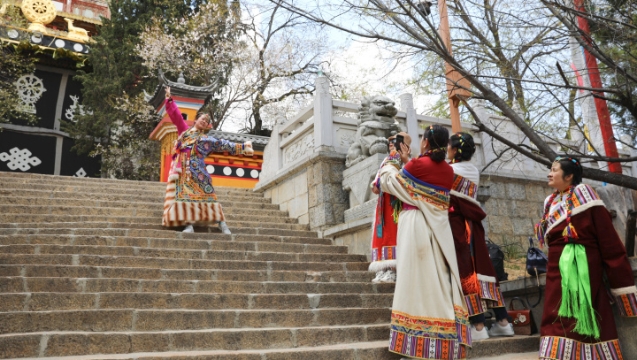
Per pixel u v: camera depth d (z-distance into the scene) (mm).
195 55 18094
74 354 3613
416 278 3811
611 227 3717
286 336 4156
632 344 4074
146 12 18562
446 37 5199
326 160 7992
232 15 17344
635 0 4828
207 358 3455
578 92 6059
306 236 7727
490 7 4879
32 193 7605
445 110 8836
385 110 7535
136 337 3791
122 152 17172
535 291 4938
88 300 4281
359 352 3871
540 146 4711
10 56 17031
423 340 3656
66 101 18906
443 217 4000
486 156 8961
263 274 5555
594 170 4625
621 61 5133
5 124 17672
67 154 18562
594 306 3643
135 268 5059
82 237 5785
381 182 4176
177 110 7305
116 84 16391
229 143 7250
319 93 8188
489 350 4262
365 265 6508
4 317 3799
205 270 5332
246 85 18766
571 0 4984
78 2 22828
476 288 4195
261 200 9547
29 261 5016
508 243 8695
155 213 7660
